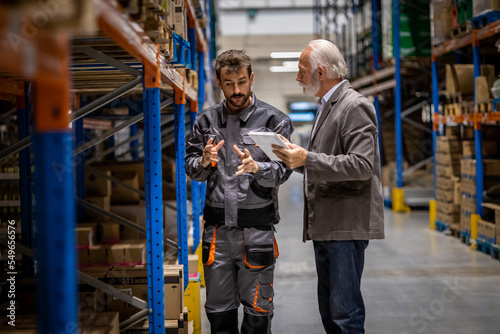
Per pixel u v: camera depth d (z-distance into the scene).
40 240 1.42
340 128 2.53
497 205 6.21
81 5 1.08
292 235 7.96
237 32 18.41
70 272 1.24
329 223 2.55
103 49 2.50
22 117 3.86
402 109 12.12
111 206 5.05
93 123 7.07
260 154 2.73
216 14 13.02
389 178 11.02
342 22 18.98
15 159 4.57
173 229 5.45
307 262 6.18
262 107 2.79
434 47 8.33
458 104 7.27
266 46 20.47
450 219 7.60
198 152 2.88
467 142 7.07
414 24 10.05
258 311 2.73
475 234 6.65
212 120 2.83
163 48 2.66
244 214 2.69
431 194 10.16
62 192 1.22
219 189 2.74
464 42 7.11
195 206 5.07
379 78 11.91
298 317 4.21
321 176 2.39
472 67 7.41
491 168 6.66
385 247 6.90
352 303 2.58
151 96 2.50
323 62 2.60
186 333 3.09
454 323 3.98
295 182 17.73
